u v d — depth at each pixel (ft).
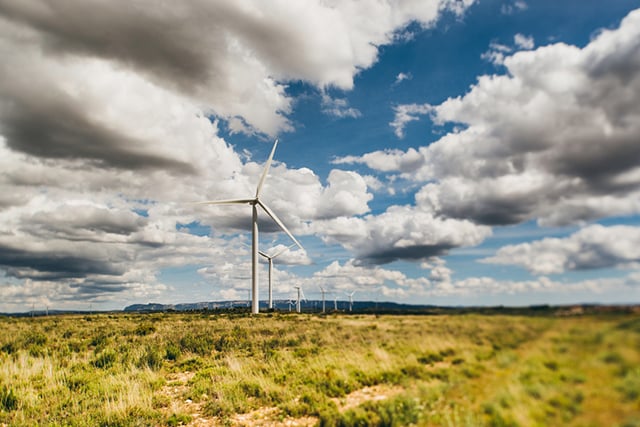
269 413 36.96
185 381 52.90
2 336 92.32
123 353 66.33
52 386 47.73
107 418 36.22
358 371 38.63
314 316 161.58
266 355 62.23
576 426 15.58
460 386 21.90
